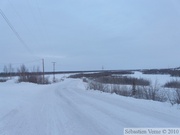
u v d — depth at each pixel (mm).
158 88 26719
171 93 21812
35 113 12953
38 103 17672
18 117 11664
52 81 87312
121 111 13023
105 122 10188
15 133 8438
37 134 8281
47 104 17031
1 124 9992
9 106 15328
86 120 10773
